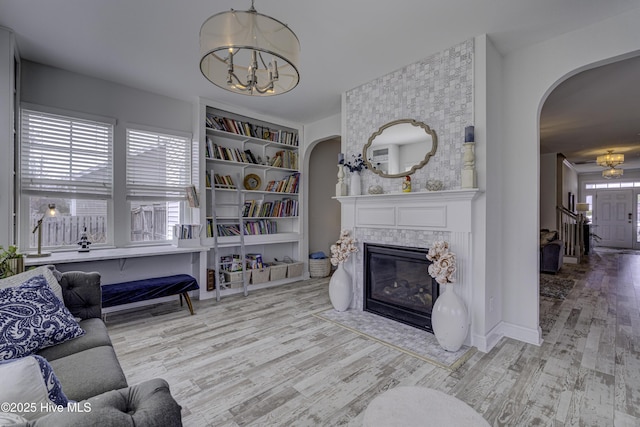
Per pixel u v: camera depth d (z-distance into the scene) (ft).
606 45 8.00
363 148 11.89
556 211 23.71
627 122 16.48
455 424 4.47
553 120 16.20
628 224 32.86
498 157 9.55
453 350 8.47
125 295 10.34
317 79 11.59
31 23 8.14
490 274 9.03
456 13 7.75
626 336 9.60
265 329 10.16
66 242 11.20
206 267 13.75
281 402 6.35
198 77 11.53
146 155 12.96
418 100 10.21
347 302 11.86
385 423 4.48
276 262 17.21
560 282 16.94
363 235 11.89
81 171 11.37
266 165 16.06
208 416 5.92
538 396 6.51
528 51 9.34
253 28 5.53
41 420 2.27
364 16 7.85
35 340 5.20
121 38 8.93
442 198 9.35
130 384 6.97
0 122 8.16
